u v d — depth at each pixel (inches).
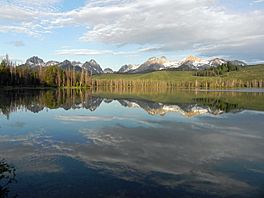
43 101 3117.6
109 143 1178.0
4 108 2383.1
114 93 5492.1
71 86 7573.8
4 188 685.9
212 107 2701.8
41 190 676.1
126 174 796.0
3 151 1029.2
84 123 1700.3
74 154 997.2
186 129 1523.1
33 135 1325.0
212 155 1010.7
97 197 642.2
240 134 1391.5
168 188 702.5
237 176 799.1
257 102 3297.2
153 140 1243.2
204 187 716.0
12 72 6003.9
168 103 3154.5
